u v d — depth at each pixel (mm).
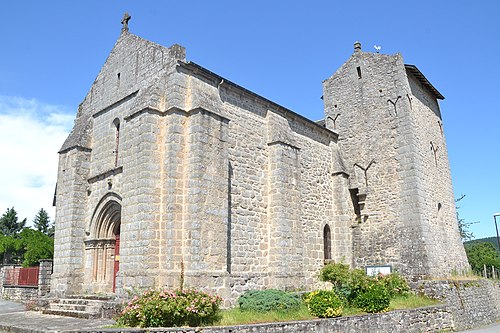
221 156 15672
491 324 22078
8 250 49281
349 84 25375
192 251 14102
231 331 11359
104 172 18203
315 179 21984
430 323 17469
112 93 19500
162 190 14984
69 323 13250
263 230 18031
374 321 14773
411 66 23828
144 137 15094
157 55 17141
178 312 11523
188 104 15945
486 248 55844
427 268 20719
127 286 14555
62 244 18859
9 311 18281
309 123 22000
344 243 22281
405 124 22734
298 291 17375
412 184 21906
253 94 18578
